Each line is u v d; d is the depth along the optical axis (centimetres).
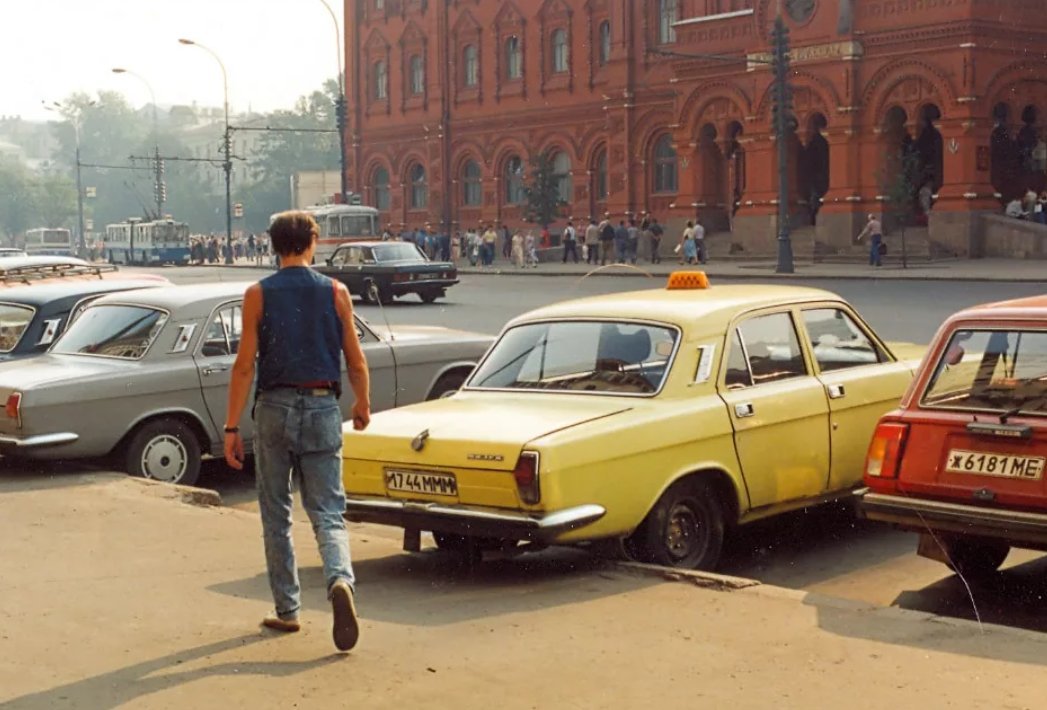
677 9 5334
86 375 1071
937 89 4194
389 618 654
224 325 1148
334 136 13875
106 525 870
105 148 18325
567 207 5991
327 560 575
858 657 571
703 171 5069
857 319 916
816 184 4922
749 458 804
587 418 748
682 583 710
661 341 808
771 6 4597
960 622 623
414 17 6775
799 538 905
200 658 579
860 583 794
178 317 1127
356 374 605
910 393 743
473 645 599
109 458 1113
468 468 728
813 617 636
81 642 605
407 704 519
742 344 830
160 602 675
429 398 1239
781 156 3972
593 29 5800
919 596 762
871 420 888
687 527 782
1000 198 4234
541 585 720
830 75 4422
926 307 2673
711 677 547
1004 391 710
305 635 614
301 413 589
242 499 1111
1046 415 691
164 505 936
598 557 768
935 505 711
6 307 1294
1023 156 4400
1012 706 507
